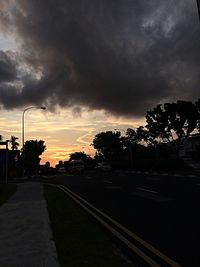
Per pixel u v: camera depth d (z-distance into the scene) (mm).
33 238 8383
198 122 66625
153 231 9078
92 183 28969
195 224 9664
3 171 58938
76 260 6555
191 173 37250
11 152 63156
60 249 7391
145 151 85750
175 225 9664
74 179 38469
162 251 7234
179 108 65562
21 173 64250
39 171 84938
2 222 10805
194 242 7836
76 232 9125
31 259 6621
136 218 11000
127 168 66000
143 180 29328
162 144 83000
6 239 8383
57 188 24891
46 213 12359
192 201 14266
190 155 79062
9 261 6527
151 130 69688
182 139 72562
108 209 13180
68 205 14656
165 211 12055
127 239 8297
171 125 66938
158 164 52438
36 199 17406
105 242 7988
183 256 6852
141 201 15117
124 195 17938
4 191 23406
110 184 26516
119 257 6766
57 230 9430
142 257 6848
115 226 9859
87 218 11281
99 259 6617
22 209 13672
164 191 18906
